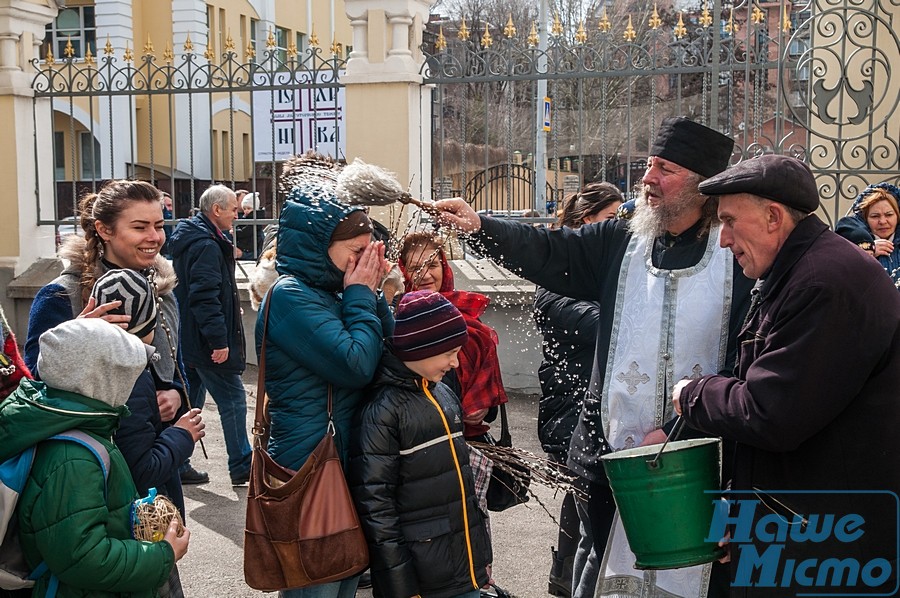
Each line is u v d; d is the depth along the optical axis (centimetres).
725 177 273
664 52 768
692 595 310
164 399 329
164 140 1898
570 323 399
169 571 266
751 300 304
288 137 872
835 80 781
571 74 778
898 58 775
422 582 296
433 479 299
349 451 302
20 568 253
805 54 670
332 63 870
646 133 1245
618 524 325
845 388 250
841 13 770
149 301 303
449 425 305
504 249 348
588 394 344
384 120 823
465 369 395
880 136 784
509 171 793
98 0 2042
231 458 611
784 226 268
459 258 826
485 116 816
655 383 318
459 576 301
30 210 941
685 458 276
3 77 923
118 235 333
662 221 326
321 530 287
